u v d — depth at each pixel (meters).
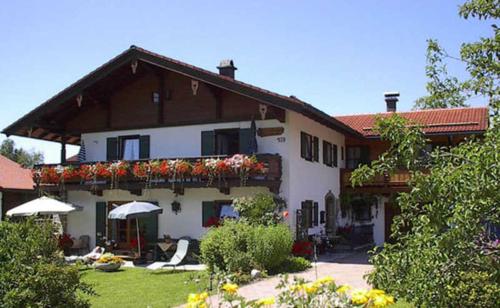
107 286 12.74
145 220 19.36
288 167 17.53
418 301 4.93
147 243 18.78
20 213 17.16
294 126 18.25
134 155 20.31
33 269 6.53
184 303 10.39
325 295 4.47
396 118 5.25
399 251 5.08
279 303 4.49
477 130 21.67
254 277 13.05
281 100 16.38
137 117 20.12
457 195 4.39
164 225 19.05
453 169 4.56
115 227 20.00
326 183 21.73
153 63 18.00
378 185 22.81
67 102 19.98
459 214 4.30
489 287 6.80
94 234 20.28
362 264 15.91
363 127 25.02
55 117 20.95
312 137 20.22
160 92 19.67
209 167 17.12
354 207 23.72
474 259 4.69
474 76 6.71
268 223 15.73
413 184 4.87
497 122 5.24
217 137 18.81
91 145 20.89
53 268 6.54
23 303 6.28
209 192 18.45
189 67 17.50
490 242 4.76
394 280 5.05
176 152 19.31
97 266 15.39
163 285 12.69
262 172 16.67
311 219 19.53
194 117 19.11
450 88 8.16
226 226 14.78
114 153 20.44
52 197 20.22
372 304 3.94
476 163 4.35
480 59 6.66
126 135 20.28
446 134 22.02
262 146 17.94
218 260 14.10
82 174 19.31
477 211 4.33
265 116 17.95
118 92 20.53
